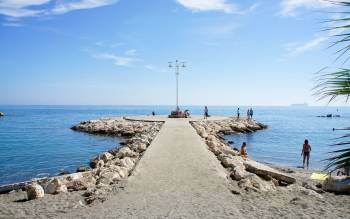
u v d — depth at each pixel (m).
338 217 7.86
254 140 41.31
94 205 8.74
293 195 10.05
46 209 8.59
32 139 41.88
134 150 21.19
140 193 9.79
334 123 88.38
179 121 44.28
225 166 15.13
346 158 2.47
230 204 8.74
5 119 98.44
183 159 15.27
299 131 57.66
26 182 12.62
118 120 56.09
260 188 10.82
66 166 23.38
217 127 46.16
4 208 8.80
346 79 2.44
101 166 16.50
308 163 24.45
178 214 7.91
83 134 47.72
